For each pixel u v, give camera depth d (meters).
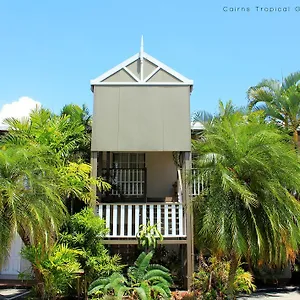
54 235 10.66
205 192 10.85
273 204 10.29
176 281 13.84
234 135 10.84
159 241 12.74
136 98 13.67
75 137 14.26
